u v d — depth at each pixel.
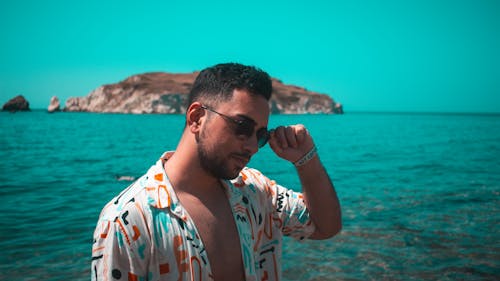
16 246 4.95
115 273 1.08
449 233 5.50
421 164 14.90
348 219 6.26
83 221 6.21
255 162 16.38
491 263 4.41
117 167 13.75
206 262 1.15
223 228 1.26
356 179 11.05
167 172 1.26
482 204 7.41
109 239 1.09
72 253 4.72
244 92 1.20
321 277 4.04
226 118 1.19
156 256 1.11
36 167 13.35
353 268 4.27
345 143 27.31
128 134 35.25
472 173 12.14
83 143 24.88
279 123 60.94
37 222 6.15
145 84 143.75
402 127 56.56
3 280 3.92
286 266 4.32
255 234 1.37
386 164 15.04
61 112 143.38
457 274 4.13
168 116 105.56
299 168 1.47
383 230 5.64
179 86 144.12
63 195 8.48
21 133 34.19
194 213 1.21
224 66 1.27
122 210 1.11
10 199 8.00
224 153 1.21
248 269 1.26
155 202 1.14
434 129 50.53
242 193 1.38
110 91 145.62
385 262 4.43
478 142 27.66
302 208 1.51
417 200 7.82
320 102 157.62
